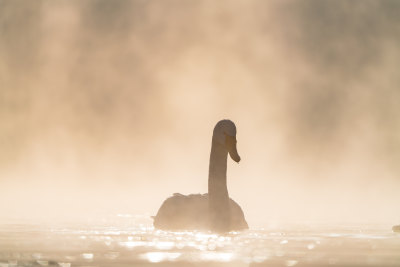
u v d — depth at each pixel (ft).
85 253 74.90
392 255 74.49
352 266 66.49
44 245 82.84
